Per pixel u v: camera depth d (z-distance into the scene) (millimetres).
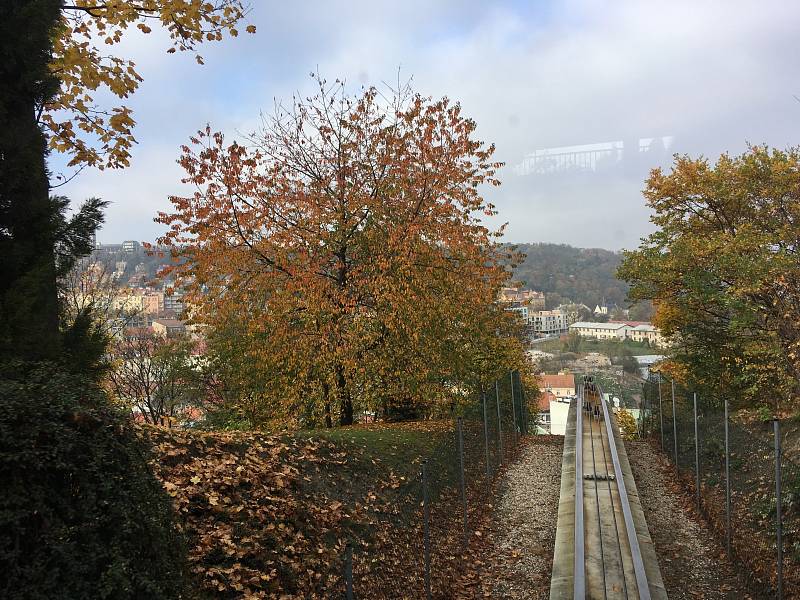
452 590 9656
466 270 18375
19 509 3330
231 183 16203
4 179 6496
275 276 17047
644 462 19750
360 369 17500
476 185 18594
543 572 10594
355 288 17391
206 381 27656
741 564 10438
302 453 10656
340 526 8898
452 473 14234
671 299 22531
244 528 7379
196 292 16469
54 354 6527
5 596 3160
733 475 13242
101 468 3904
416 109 18047
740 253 18484
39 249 6738
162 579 4145
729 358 20484
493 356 24516
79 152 10281
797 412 15703
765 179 20859
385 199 17766
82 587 3457
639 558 9953
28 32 6754
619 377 49938
